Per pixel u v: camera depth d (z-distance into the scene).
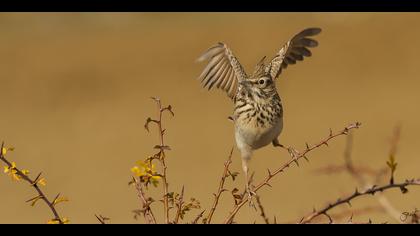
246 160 5.60
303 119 18.36
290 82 21.61
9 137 19.27
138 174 4.25
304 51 5.60
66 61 25.48
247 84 5.41
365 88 20.36
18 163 17.11
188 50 25.33
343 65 22.36
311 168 14.28
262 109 5.47
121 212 13.23
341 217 4.27
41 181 4.34
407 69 21.33
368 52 23.00
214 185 14.11
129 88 22.67
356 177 4.40
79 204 13.81
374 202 11.06
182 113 19.98
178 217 4.30
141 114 20.27
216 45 5.35
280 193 13.01
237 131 5.58
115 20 29.41
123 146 17.81
